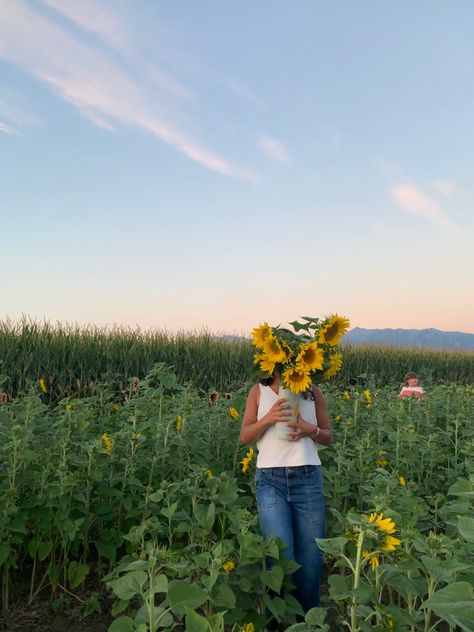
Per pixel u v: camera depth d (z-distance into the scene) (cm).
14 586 486
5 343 1387
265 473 388
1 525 441
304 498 382
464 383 2686
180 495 459
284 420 380
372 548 294
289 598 357
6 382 1366
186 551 363
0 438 510
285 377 377
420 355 2670
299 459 384
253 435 393
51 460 520
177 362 1758
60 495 460
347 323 396
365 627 271
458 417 740
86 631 429
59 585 472
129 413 632
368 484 539
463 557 309
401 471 619
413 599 354
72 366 1498
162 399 631
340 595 276
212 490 414
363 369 2400
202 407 707
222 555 312
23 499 474
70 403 639
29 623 436
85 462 489
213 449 612
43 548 461
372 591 277
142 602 432
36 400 609
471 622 212
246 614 345
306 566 379
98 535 516
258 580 353
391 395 1012
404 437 632
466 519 239
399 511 423
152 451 555
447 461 694
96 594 457
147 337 1795
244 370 1858
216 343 1919
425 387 1808
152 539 460
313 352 381
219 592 303
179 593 262
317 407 411
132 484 499
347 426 659
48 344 1473
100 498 508
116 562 492
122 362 1603
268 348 390
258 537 333
